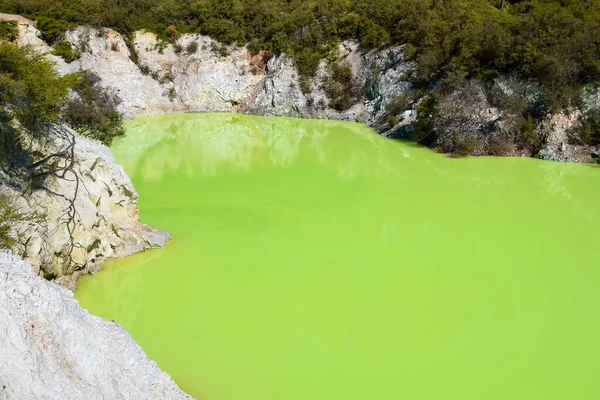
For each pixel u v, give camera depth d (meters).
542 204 18.53
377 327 11.09
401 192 19.69
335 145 27.03
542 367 9.89
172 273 13.05
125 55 35.06
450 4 32.69
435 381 9.48
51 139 13.01
